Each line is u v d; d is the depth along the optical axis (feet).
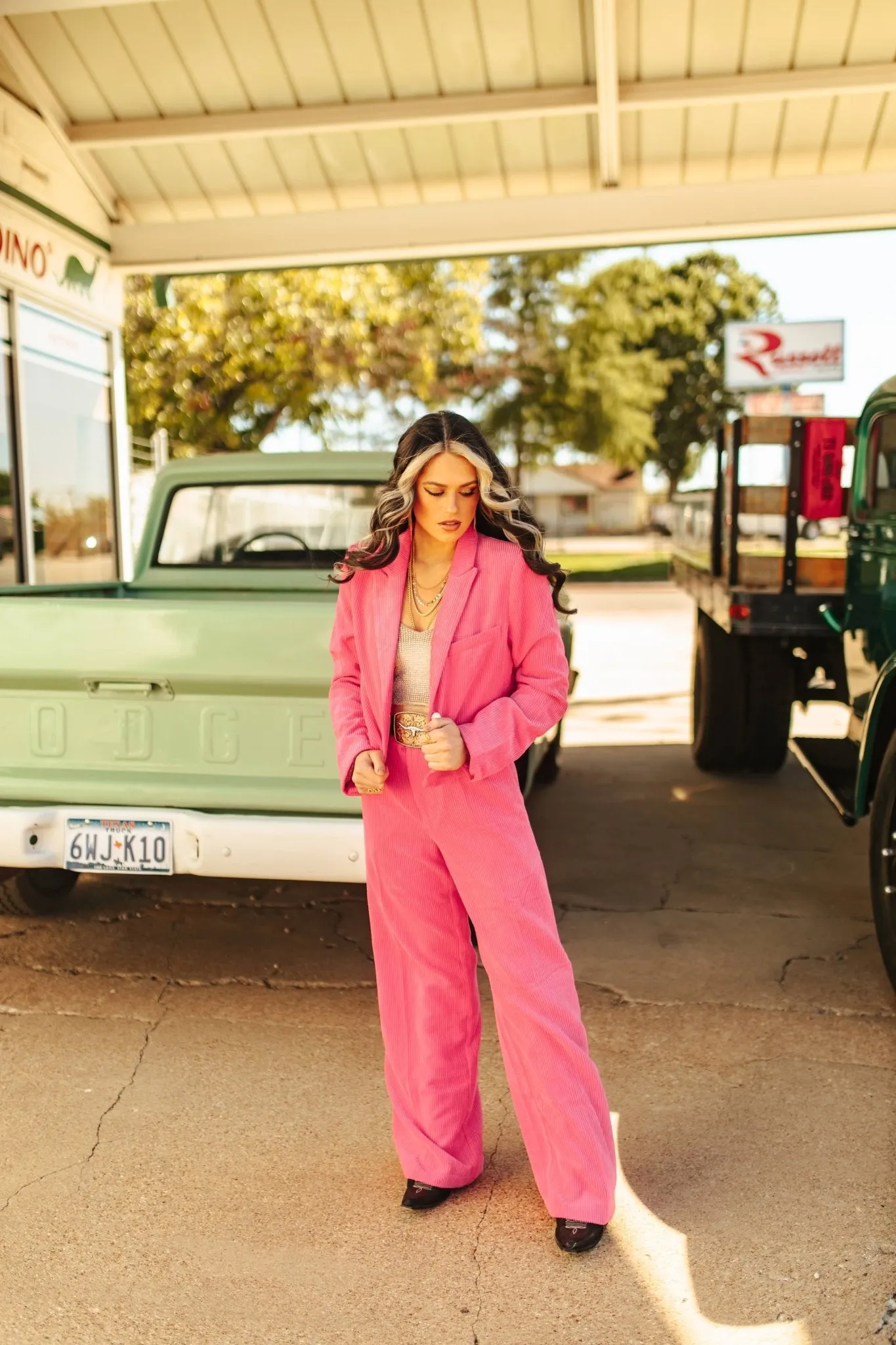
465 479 7.80
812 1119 10.18
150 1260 8.22
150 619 11.87
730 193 27.22
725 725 23.89
